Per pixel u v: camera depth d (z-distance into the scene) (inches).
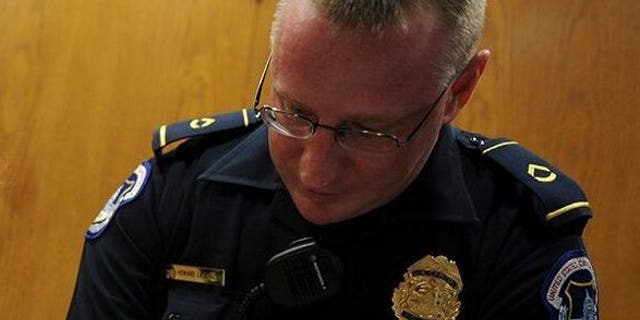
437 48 23.3
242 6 60.4
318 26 22.4
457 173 30.2
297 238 29.2
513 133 59.1
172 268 30.1
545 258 28.8
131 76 61.1
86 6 61.0
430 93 23.9
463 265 29.1
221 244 29.7
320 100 23.2
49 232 62.0
